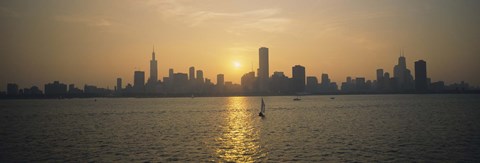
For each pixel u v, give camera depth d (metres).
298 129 105.44
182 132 101.25
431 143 74.81
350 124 118.00
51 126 125.50
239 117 161.25
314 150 68.75
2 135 98.81
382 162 58.06
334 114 171.25
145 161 60.88
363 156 62.59
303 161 59.66
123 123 134.12
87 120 152.00
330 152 66.44
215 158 62.88
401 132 93.94
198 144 78.00
